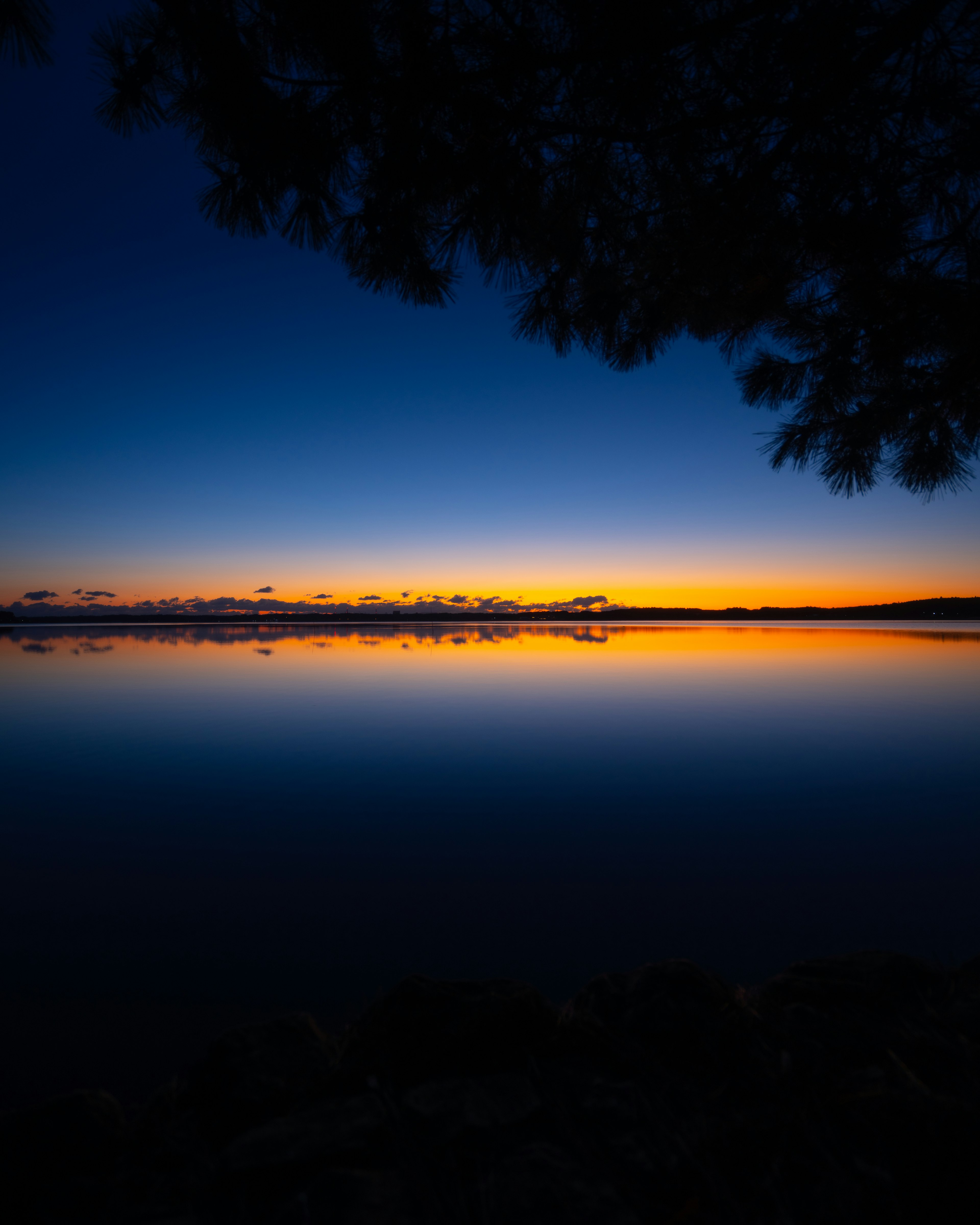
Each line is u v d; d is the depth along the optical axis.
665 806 3.15
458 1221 0.76
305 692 7.44
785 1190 0.81
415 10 2.00
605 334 3.14
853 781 3.58
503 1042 1.09
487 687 7.85
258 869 2.42
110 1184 0.84
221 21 2.00
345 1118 0.94
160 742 4.68
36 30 1.60
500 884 2.27
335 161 2.40
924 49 2.14
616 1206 0.79
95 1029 1.46
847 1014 1.15
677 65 2.24
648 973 1.25
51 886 2.27
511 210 2.62
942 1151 0.86
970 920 1.98
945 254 2.68
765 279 2.82
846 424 2.93
